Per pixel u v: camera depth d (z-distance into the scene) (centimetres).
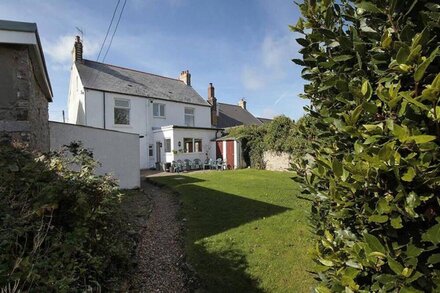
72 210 297
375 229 119
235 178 1251
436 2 112
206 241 461
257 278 343
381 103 121
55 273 223
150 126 1845
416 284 109
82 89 1590
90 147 868
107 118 1638
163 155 1817
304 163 181
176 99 1992
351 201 126
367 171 113
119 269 335
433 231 98
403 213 106
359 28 134
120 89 1719
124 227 449
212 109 2314
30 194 292
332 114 143
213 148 2016
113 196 387
